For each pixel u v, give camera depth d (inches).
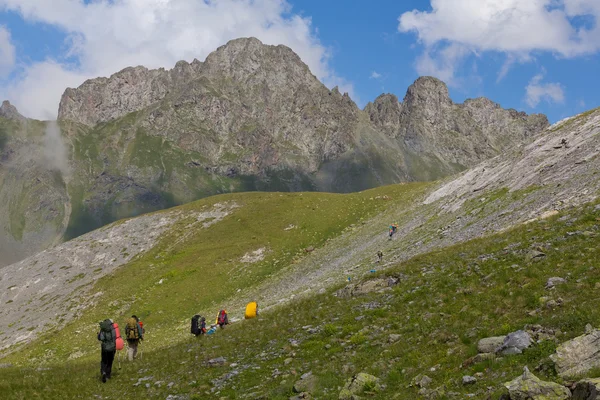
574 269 733.9
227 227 3412.9
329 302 1133.7
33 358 2057.1
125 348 1672.0
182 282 2706.7
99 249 3484.3
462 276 935.7
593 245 829.8
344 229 3137.3
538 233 1064.8
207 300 2470.5
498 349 537.6
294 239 3063.5
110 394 772.0
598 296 601.3
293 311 1159.0
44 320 2637.8
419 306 843.4
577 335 509.4
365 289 1120.2
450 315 741.3
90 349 2014.0
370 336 768.9
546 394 390.9
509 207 1769.2
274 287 2345.0
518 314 645.9
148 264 3085.6
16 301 3019.2
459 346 604.4
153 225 3695.9
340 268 2196.1
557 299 634.8
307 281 2186.3
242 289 2541.8
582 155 1828.2
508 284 779.4
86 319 2485.2
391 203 3361.2
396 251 2012.8
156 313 2401.6
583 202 1267.2
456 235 1771.7
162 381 794.2
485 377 490.6
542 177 1904.5
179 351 1016.9
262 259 2859.3
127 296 2674.7
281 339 904.3
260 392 644.1
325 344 795.4
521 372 466.3
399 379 565.6
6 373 971.9
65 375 918.4
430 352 621.9
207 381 737.0
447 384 502.9
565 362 442.0
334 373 641.0
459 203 2335.1
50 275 3257.9
